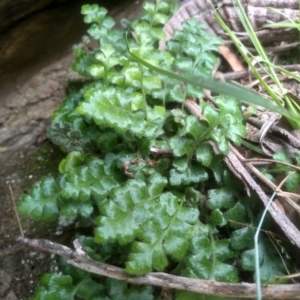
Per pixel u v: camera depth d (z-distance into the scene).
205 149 0.17
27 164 0.25
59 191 0.17
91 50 0.25
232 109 0.17
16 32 0.23
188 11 0.24
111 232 0.14
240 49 0.19
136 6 0.26
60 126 0.19
